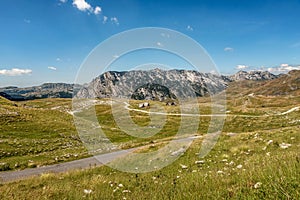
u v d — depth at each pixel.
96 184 12.41
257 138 22.62
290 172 6.59
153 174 14.43
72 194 9.90
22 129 63.38
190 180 9.41
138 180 12.57
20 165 31.31
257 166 8.92
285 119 73.50
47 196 9.73
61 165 30.64
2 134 55.50
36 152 42.69
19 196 9.96
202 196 6.63
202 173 11.11
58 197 9.61
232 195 6.15
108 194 9.62
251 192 5.93
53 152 42.22
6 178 24.64
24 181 17.78
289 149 15.92
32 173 26.94
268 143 18.86
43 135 59.59
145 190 9.79
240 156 16.14
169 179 11.47
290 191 5.47
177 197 7.00
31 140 52.38
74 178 17.25
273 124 66.06
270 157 11.41
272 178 6.47
